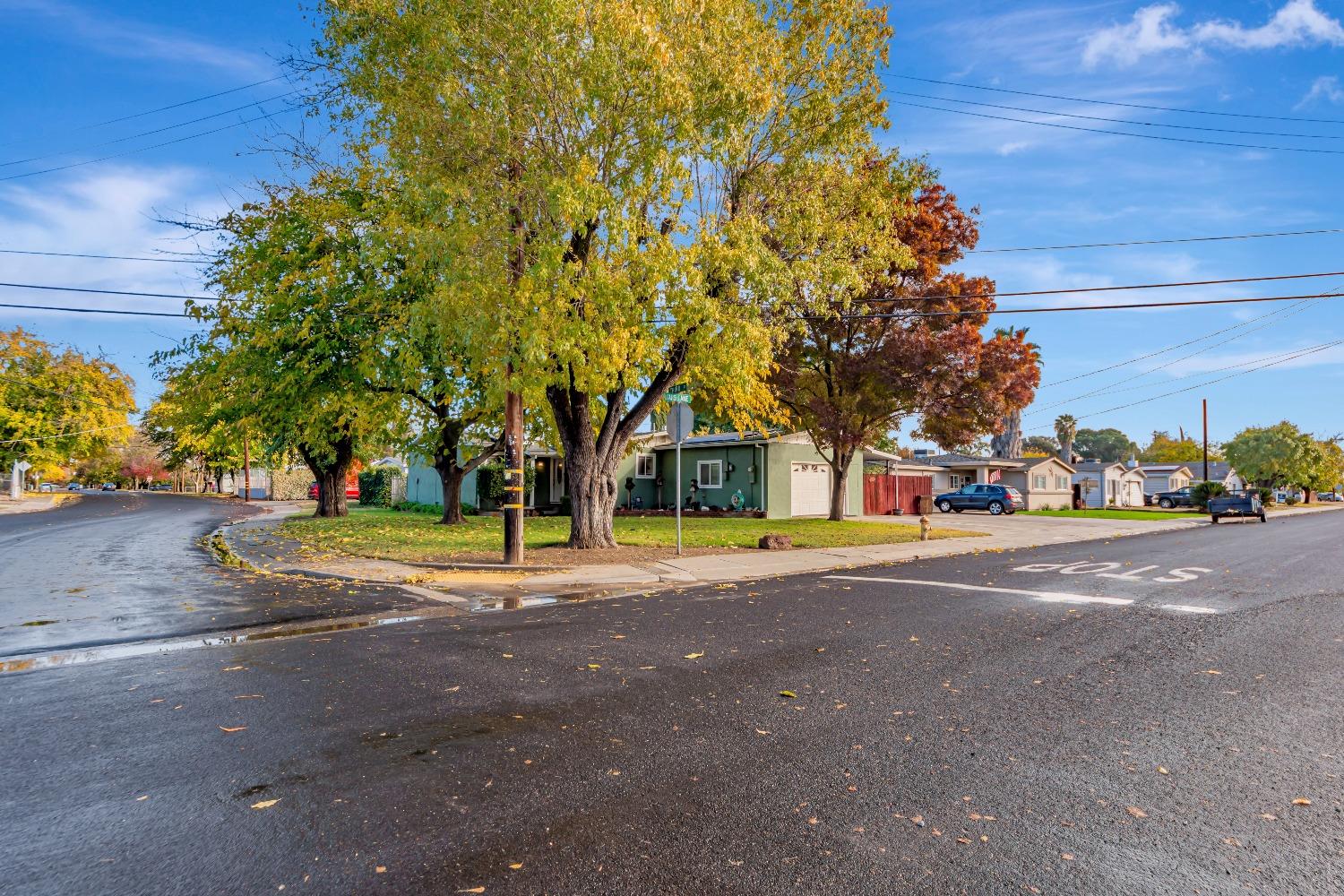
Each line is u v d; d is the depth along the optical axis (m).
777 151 15.82
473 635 7.79
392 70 14.38
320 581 12.08
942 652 6.97
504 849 3.26
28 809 3.65
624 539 18.48
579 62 12.41
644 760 4.30
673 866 3.12
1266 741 4.63
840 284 15.44
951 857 3.20
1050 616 8.84
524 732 4.76
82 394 53.66
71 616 8.91
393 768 4.17
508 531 13.72
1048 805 3.72
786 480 30.00
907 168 17.16
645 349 13.47
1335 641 7.48
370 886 2.96
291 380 18.58
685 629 8.10
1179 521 32.25
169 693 5.65
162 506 42.25
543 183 12.70
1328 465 65.50
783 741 4.61
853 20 15.58
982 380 22.86
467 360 18.05
